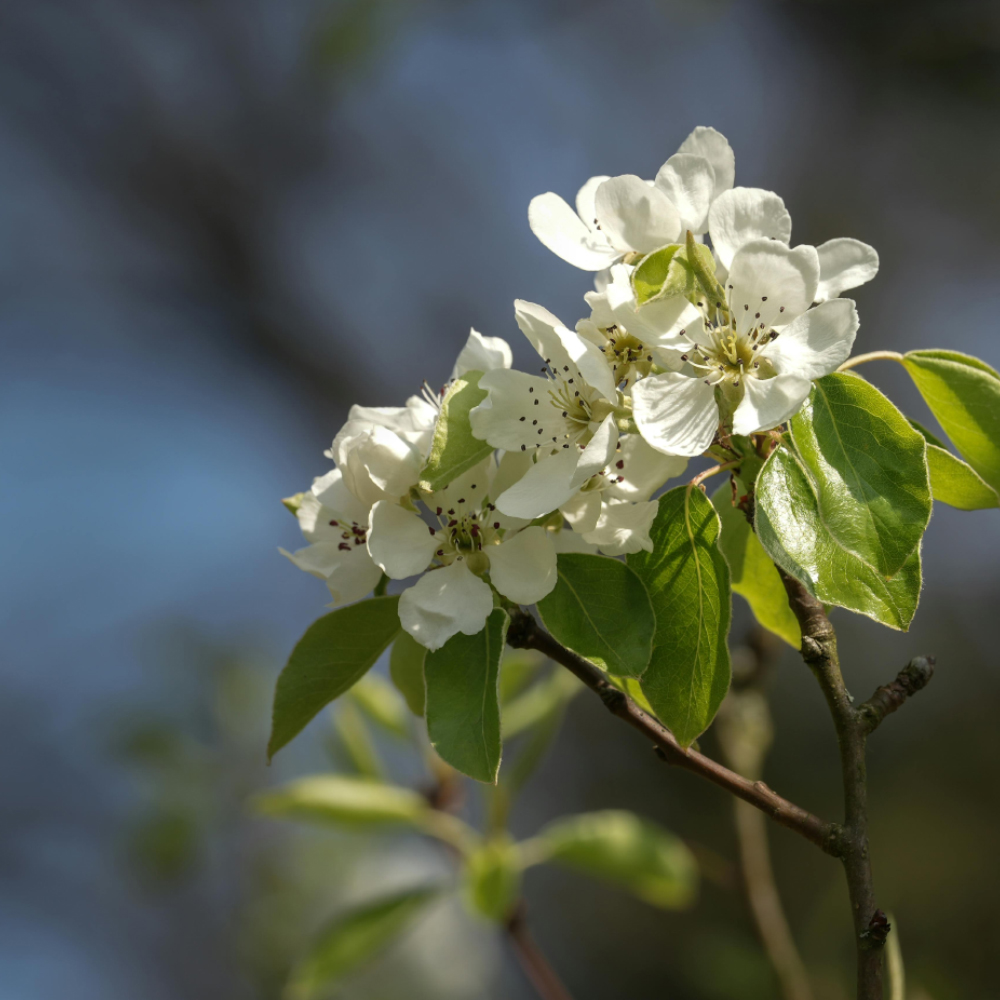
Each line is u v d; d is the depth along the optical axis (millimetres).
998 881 1452
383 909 900
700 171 786
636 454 778
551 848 901
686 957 1489
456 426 776
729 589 770
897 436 764
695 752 769
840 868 1452
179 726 1280
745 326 773
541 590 771
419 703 801
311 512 794
